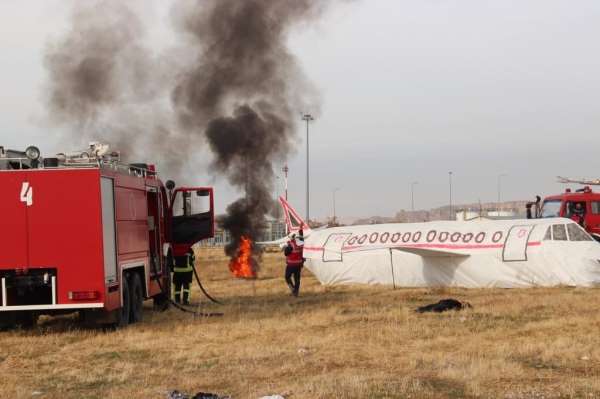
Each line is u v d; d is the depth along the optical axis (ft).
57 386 26.50
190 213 57.52
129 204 44.24
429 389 23.86
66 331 42.04
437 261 68.54
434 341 34.06
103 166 40.14
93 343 36.86
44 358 32.78
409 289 67.36
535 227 65.10
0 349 35.68
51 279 38.63
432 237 70.03
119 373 28.73
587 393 22.88
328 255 76.23
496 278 65.00
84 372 29.09
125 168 44.70
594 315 41.81
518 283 64.18
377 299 56.80
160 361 31.19
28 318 43.65
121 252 42.01
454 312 44.93
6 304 38.70
